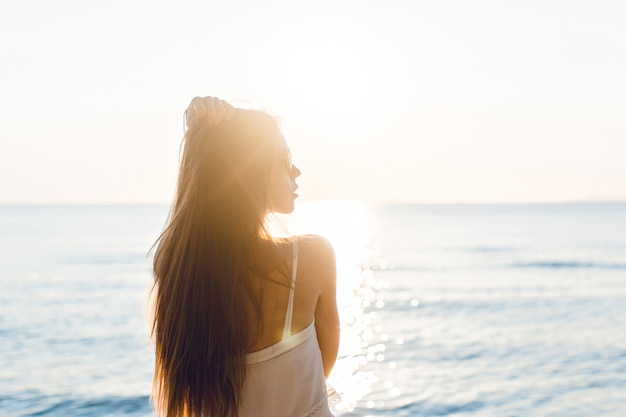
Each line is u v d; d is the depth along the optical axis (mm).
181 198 1980
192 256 1914
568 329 17141
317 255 1972
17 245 54594
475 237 65562
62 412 10141
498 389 11102
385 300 23406
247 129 1959
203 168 1935
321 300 1999
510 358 13602
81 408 10320
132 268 34906
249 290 1900
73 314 20203
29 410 10250
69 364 13352
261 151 1955
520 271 33219
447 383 11555
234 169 1928
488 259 40344
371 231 78125
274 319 1915
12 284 28312
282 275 1908
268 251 1917
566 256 42312
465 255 43594
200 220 1918
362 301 23172
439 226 93125
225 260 1896
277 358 1915
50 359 13859
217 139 1947
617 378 11812
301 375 1926
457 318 19281
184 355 1906
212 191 1923
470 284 28031
